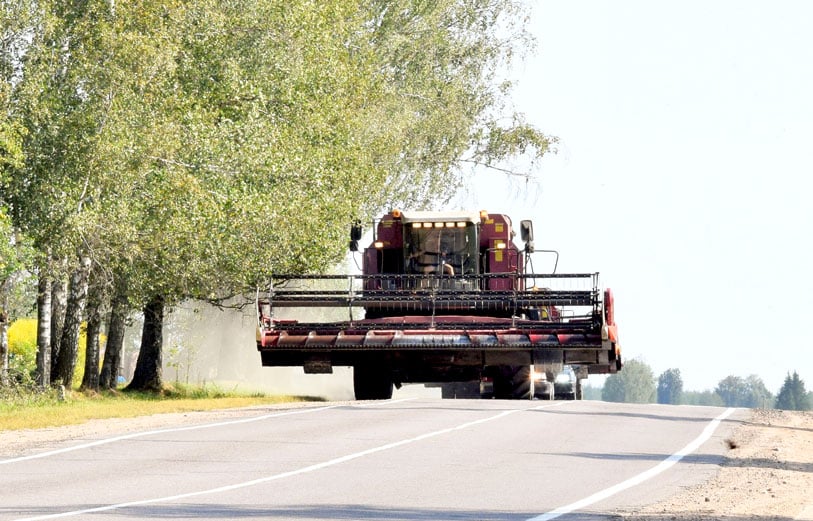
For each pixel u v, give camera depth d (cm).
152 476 4456
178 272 9994
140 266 9869
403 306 9238
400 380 9469
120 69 8888
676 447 5597
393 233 9875
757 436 6244
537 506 3738
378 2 15500
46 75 8781
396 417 7081
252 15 10719
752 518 3506
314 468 4681
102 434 6272
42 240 9200
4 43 8775
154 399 10938
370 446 5478
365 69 13675
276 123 10988
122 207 9012
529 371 9312
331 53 11962
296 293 9156
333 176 11512
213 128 9912
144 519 3403
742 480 4453
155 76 9275
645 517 3512
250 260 10156
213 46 10319
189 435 6081
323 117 11656
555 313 9781
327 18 12644
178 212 9406
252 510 3594
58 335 11038
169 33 9475
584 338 8769
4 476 4481
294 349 8869
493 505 3750
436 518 3478
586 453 5247
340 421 6838
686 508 3712
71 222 8725
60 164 8912
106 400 10031
